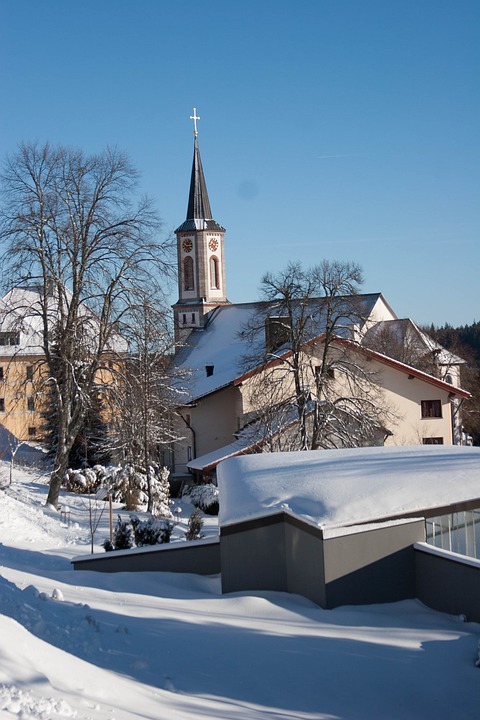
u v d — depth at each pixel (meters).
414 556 17.44
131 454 43.09
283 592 18.03
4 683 7.44
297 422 38.38
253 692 10.66
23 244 34.91
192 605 16.22
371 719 10.22
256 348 55.28
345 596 16.81
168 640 12.64
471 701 11.01
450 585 16.42
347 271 39.59
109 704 8.16
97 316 36.28
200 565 21.17
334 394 40.94
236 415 55.31
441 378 65.88
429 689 11.37
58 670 8.49
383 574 17.17
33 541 28.33
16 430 75.00
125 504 41.78
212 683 10.73
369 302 73.19
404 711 10.60
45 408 59.09
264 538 18.34
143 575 20.14
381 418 44.66
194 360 69.81
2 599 11.88
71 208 35.88
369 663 12.34
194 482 52.69
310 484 19.66
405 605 17.02
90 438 53.91
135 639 12.26
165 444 54.34
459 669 12.20
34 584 17.23
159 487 42.41
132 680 9.74
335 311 39.69
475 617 15.70
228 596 17.84
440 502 17.89
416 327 69.81
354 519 17.05
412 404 47.97
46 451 63.16
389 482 19.05
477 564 15.63
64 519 35.34
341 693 11.05
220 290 85.88
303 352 40.91
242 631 13.87
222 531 18.61
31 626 10.88
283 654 12.49
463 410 67.81
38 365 38.88
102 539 30.45
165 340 40.25
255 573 18.38
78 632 11.56
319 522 16.95
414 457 22.28
